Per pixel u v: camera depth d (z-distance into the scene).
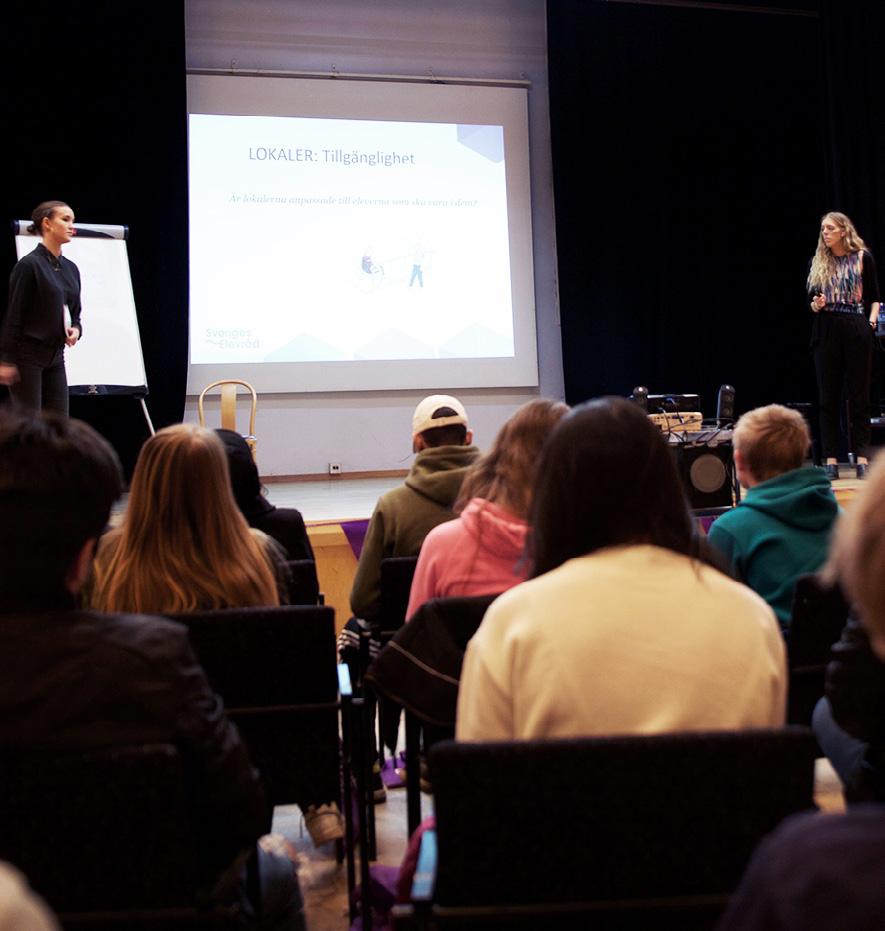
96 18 6.55
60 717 1.03
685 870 0.97
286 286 7.05
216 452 1.71
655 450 1.18
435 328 7.28
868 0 7.31
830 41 7.32
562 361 7.52
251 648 1.61
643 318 7.49
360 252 7.16
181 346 6.76
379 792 2.50
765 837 0.96
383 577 2.14
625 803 0.95
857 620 1.31
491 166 7.36
